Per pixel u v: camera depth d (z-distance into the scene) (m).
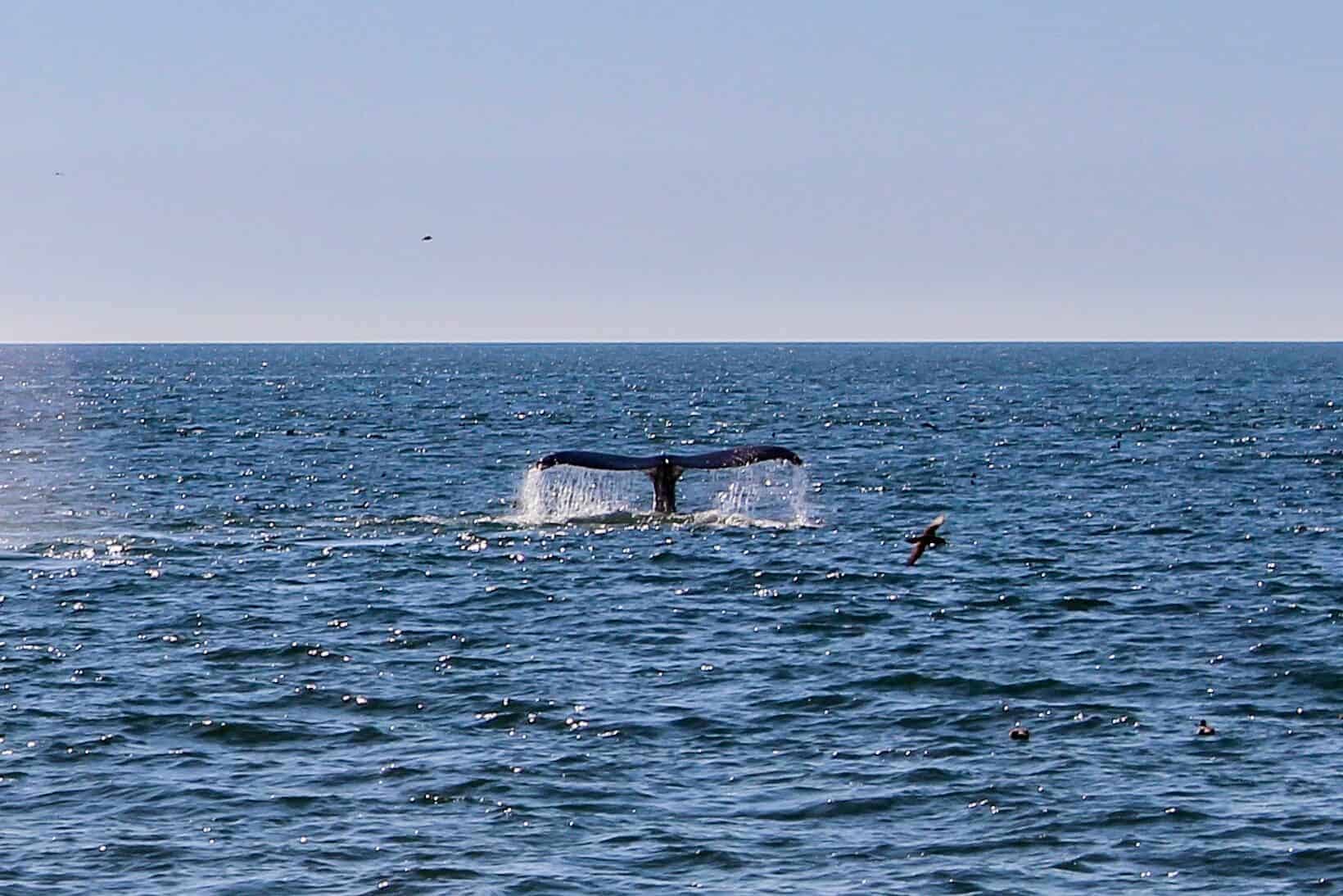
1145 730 119.12
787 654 142.38
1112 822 100.50
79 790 106.19
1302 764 110.88
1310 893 90.50
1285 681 132.12
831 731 119.00
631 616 158.00
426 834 98.94
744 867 94.06
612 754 113.50
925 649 143.75
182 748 115.00
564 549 196.38
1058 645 145.75
